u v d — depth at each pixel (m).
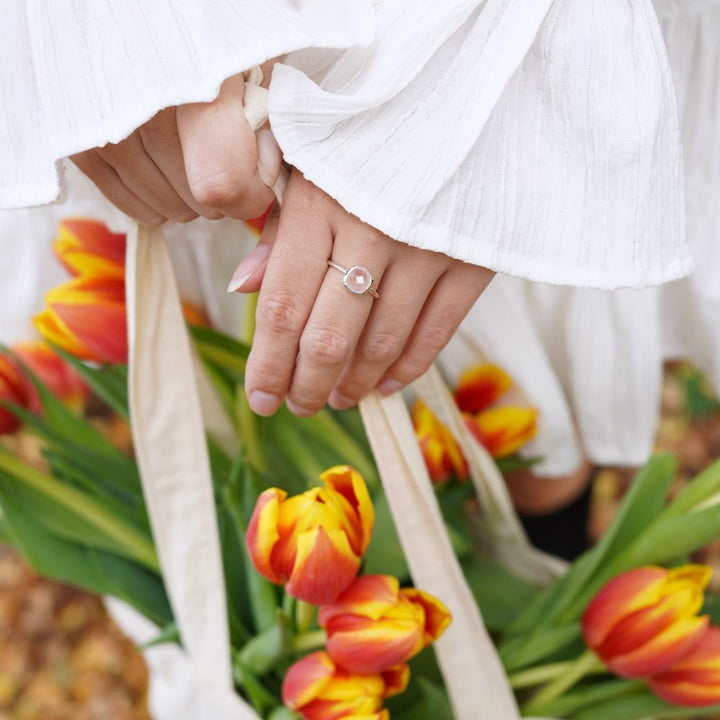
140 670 1.04
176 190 0.50
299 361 0.49
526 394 0.68
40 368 0.69
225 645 0.58
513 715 0.56
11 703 1.02
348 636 0.50
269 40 0.46
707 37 0.60
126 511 0.64
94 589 0.63
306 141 0.46
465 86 0.47
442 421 0.59
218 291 0.66
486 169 0.48
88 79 0.46
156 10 0.46
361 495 0.49
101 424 1.00
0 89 0.48
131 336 0.54
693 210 0.65
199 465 0.57
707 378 0.72
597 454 0.73
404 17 0.47
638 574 0.55
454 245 0.47
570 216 0.49
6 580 1.09
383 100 0.46
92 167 0.50
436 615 0.51
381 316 0.49
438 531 0.54
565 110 0.48
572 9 0.48
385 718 0.51
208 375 0.62
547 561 0.67
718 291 0.66
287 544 0.49
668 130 0.49
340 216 0.47
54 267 0.66
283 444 0.63
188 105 0.46
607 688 0.59
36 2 0.47
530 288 0.67
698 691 0.55
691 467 1.11
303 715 0.52
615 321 0.67
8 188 0.48
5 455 0.60
